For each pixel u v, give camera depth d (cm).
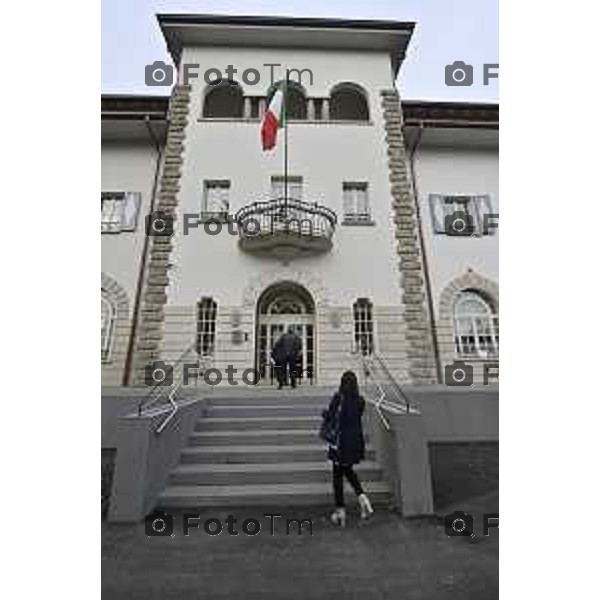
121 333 1636
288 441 832
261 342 1636
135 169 1822
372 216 1702
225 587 454
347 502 675
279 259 1631
